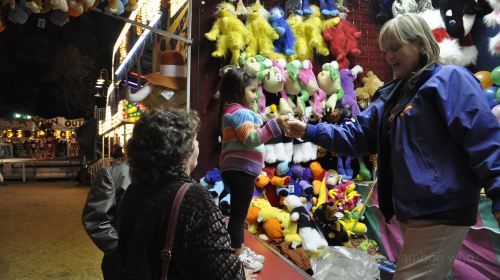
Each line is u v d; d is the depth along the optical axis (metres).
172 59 4.54
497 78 3.88
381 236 4.26
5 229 5.82
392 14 5.23
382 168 1.82
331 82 4.89
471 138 1.48
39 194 10.31
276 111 4.67
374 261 3.58
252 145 2.46
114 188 1.91
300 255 3.73
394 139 1.67
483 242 3.15
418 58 1.74
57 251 4.63
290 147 4.66
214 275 1.16
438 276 1.59
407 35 1.71
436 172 1.56
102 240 1.84
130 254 1.21
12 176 14.77
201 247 1.16
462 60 4.34
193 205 1.20
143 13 6.24
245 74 2.77
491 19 4.15
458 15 4.17
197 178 4.73
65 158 18.25
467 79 1.57
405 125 1.64
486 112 1.50
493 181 1.42
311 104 4.91
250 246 3.70
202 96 4.75
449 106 1.53
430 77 1.65
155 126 1.27
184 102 4.60
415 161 1.59
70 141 21.30
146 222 1.20
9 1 3.00
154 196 1.23
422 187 1.56
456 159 1.57
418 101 1.62
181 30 4.75
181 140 1.27
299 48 4.93
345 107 4.89
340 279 3.43
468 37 4.36
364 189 4.61
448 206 1.55
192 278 1.18
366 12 5.66
